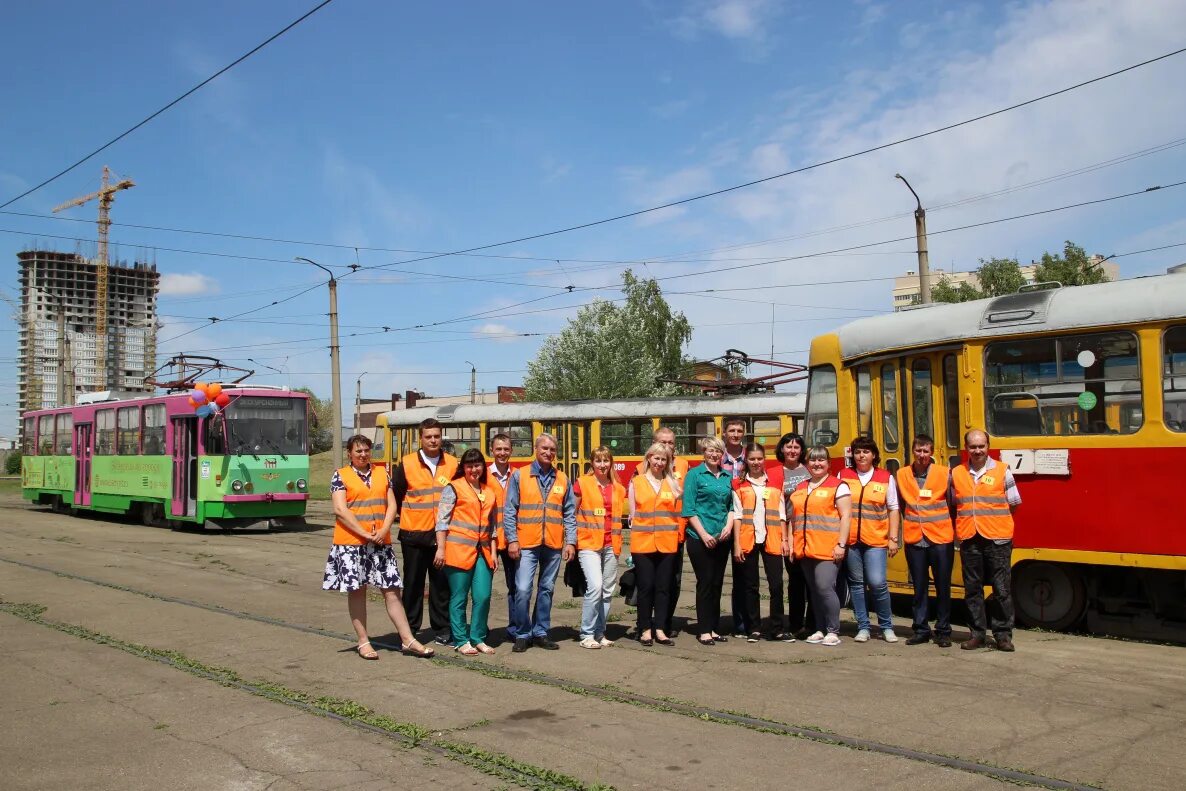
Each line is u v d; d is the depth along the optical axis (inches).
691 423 945.5
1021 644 357.4
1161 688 289.0
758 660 331.9
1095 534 364.2
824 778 212.2
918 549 358.3
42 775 219.6
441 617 363.9
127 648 354.3
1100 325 369.1
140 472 945.5
